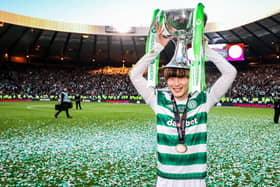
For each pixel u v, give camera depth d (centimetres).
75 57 5466
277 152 714
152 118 1666
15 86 4566
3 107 2470
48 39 4572
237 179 483
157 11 222
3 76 4719
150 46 226
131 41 4769
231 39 4266
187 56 230
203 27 204
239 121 1565
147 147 769
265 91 3894
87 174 509
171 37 236
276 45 4056
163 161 220
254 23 3512
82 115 1820
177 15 221
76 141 855
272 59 4822
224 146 798
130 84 5022
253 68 4962
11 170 530
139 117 1727
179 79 217
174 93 223
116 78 5312
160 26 226
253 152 714
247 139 926
